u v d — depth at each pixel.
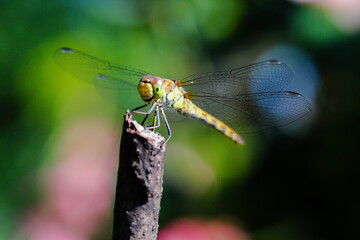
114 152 0.57
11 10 0.57
